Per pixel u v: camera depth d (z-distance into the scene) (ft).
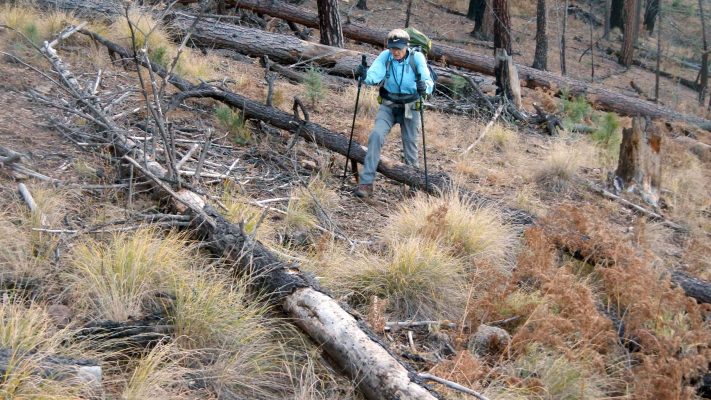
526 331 16.01
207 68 32.50
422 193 23.65
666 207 28.86
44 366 10.82
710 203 29.58
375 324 15.75
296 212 19.76
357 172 25.12
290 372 13.48
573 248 20.18
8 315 12.13
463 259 19.33
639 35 100.94
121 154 20.20
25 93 23.86
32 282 13.84
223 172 21.94
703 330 16.65
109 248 14.69
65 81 22.48
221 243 16.19
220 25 38.83
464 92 40.32
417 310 17.06
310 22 44.70
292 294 14.65
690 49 96.73
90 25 32.89
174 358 13.03
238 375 13.00
